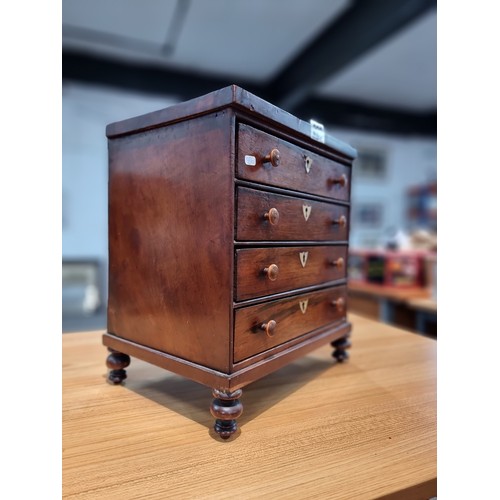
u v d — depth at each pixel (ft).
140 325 2.06
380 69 10.39
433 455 1.58
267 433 1.74
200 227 1.76
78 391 2.15
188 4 7.20
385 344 3.21
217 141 1.69
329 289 2.55
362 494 1.32
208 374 1.71
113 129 2.13
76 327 9.70
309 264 2.29
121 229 2.14
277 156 1.80
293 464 1.50
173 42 8.76
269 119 1.81
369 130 14.02
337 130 14.42
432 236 6.68
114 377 2.24
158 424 1.79
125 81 9.84
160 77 10.11
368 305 6.25
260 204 1.83
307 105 12.28
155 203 1.95
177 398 2.07
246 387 2.29
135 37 8.52
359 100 12.80
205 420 1.84
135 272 2.07
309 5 7.34
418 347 3.13
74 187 10.70
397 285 6.11
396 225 15.35
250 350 1.79
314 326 2.38
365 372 2.56
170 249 1.88
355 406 2.04
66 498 1.27
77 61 9.34
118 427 1.76
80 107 10.55
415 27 8.13
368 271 6.50
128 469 1.44
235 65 10.00
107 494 1.29
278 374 2.51
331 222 2.55
